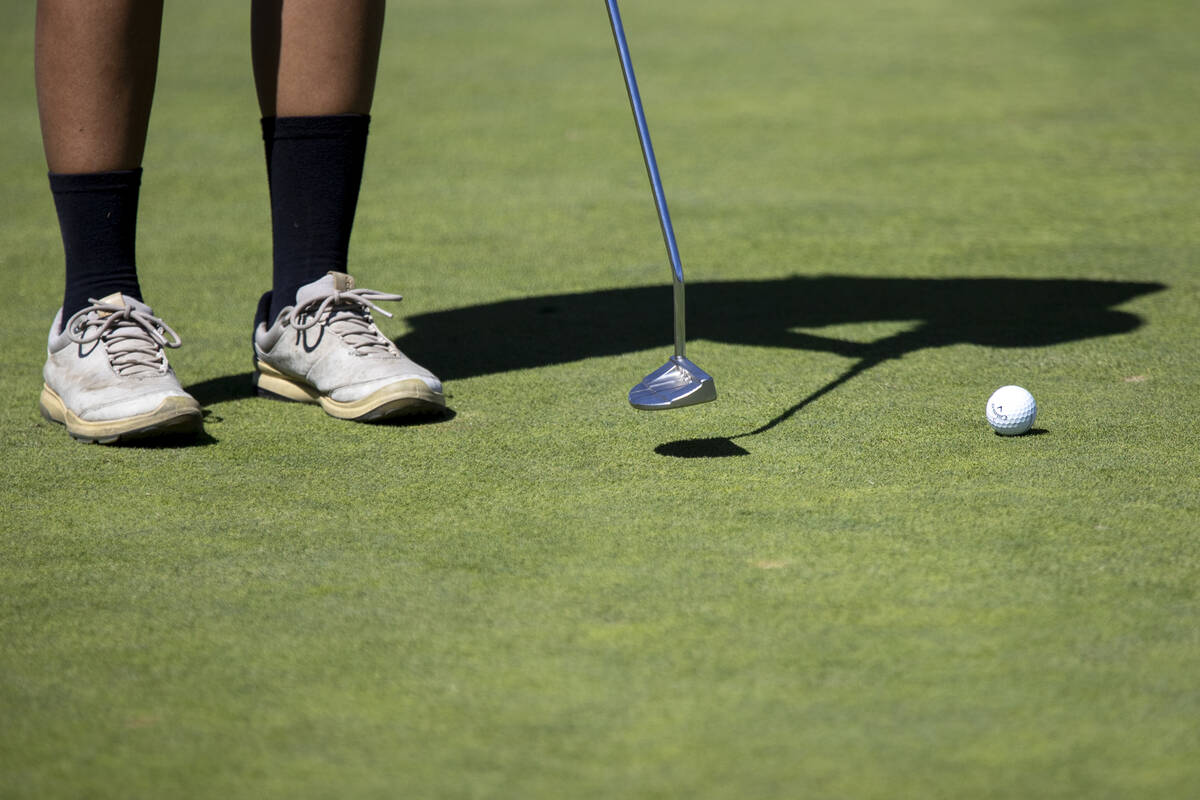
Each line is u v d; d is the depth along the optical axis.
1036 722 4.34
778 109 19.38
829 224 13.32
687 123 18.53
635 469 6.91
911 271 11.52
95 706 4.58
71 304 7.94
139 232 13.22
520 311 10.41
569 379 8.66
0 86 21.86
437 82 21.73
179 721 4.47
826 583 5.42
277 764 4.19
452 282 11.32
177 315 10.44
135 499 6.62
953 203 14.09
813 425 7.57
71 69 7.61
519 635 5.03
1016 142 16.98
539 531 6.07
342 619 5.20
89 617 5.27
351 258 12.15
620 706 4.49
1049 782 4.00
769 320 10.04
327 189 8.33
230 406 8.31
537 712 4.46
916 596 5.29
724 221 13.49
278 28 8.38
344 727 4.40
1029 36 25.17
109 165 7.82
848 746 4.21
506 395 8.34
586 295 10.90
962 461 6.91
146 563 5.80
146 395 7.41
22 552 5.95
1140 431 7.35
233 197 14.77
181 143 17.61
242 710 4.54
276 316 8.31
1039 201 14.06
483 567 5.67
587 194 14.71
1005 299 10.49
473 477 6.86
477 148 17.19
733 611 5.18
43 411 8.00
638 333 9.75
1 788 4.10
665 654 4.84
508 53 24.36
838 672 4.69
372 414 7.76
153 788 4.09
